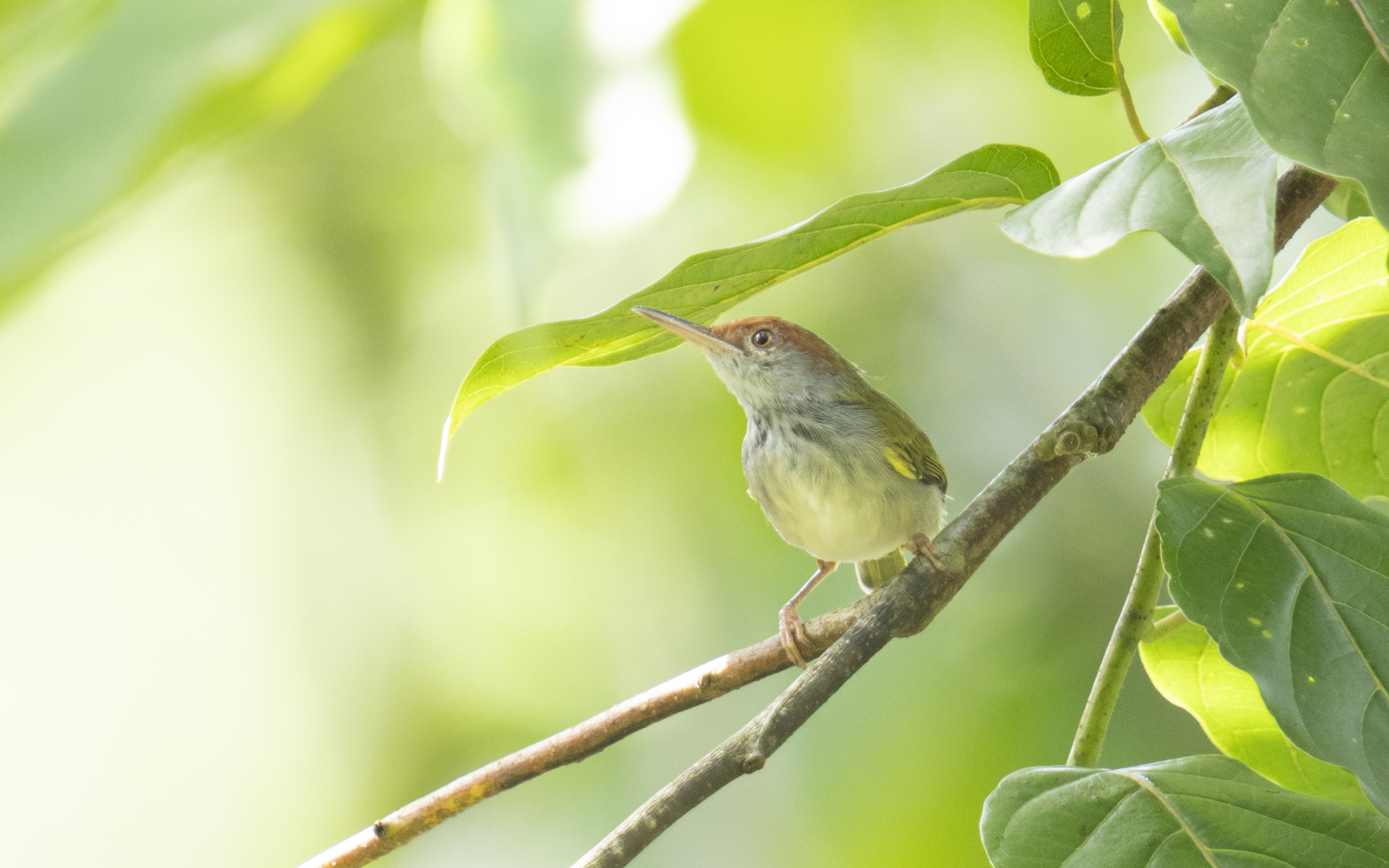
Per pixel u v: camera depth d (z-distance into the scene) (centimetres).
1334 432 452
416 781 1413
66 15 188
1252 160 258
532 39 200
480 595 1395
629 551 1188
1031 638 889
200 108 200
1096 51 381
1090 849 345
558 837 1066
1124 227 262
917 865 776
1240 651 324
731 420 1009
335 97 1188
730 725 1035
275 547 1577
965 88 948
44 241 156
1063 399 1055
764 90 464
